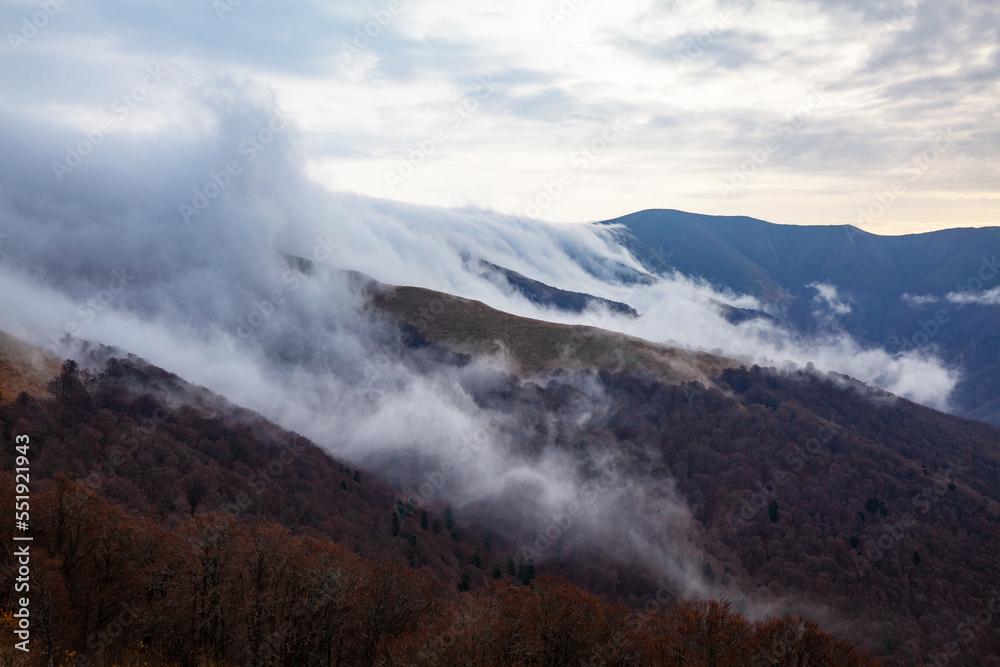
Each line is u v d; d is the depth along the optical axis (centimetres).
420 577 7219
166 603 4997
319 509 15175
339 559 6141
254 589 5266
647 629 6200
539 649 5141
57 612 4850
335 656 5750
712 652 5562
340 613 5478
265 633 5059
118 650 5000
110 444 14250
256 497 14338
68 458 12850
